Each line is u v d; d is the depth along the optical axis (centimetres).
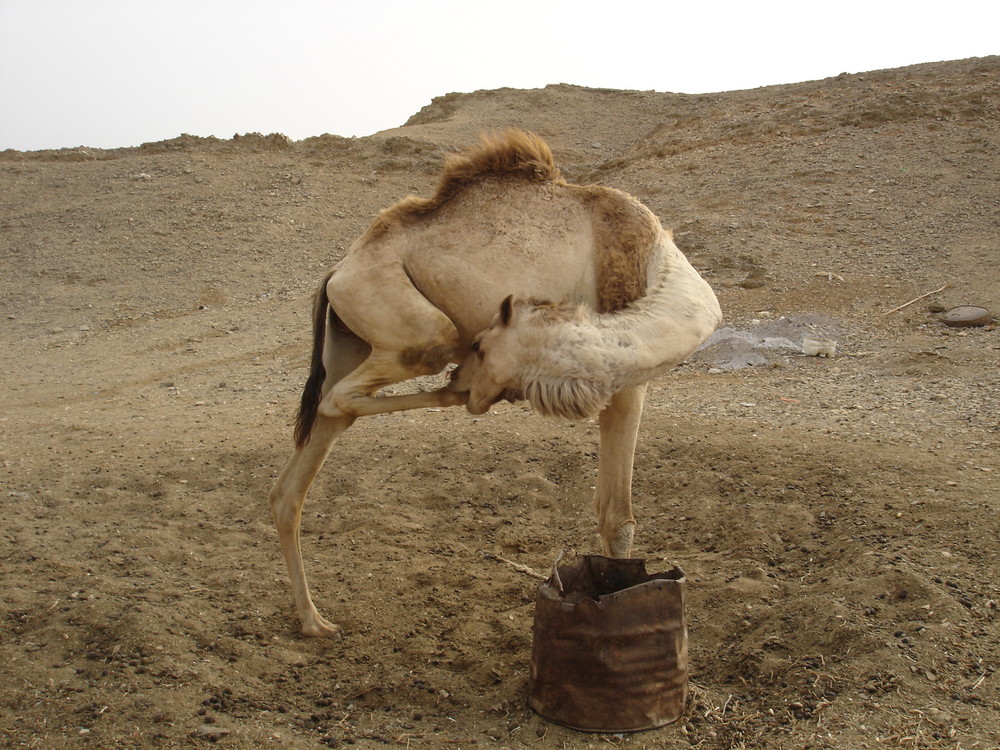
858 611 487
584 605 410
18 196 2567
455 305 489
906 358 1103
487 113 3750
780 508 650
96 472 796
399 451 823
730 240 1702
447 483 763
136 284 2000
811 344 1170
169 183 2603
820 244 1650
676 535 655
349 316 498
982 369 1042
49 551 626
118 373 1408
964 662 440
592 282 490
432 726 436
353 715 448
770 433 812
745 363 1159
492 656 499
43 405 1205
